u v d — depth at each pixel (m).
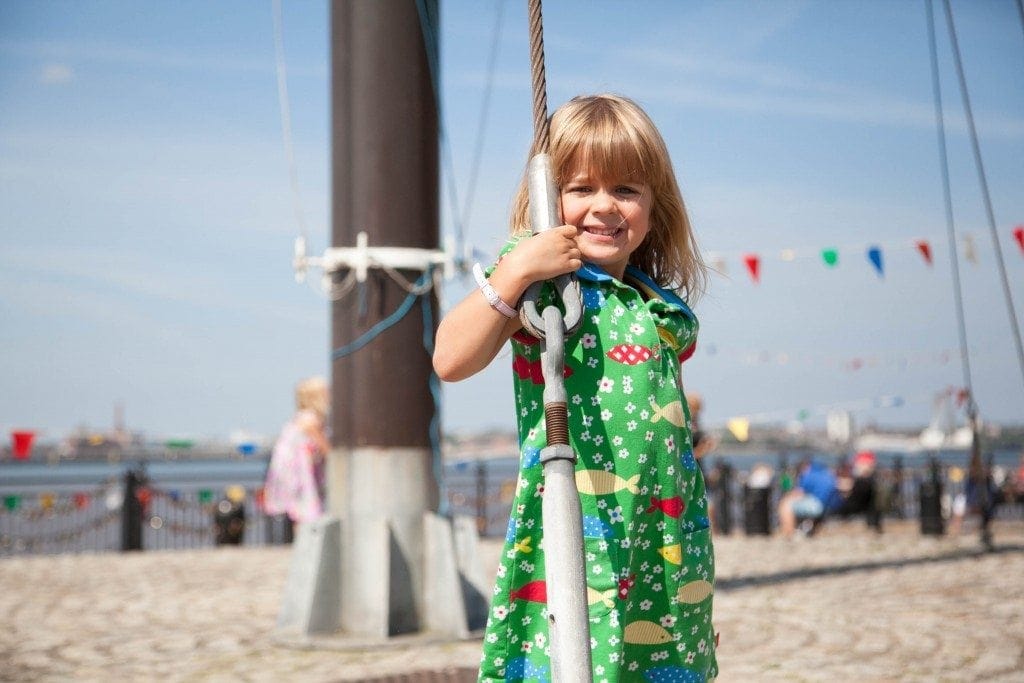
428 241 5.72
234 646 5.75
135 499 12.22
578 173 2.09
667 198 2.25
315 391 9.69
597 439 2.00
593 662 1.93
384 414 5.66
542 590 1.99
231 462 15.99
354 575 5.68
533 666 1.97
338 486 5.77
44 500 12.60
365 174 5.66
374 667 5.09
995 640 5.45
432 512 5.80
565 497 1.79
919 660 5.03
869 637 5.66
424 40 5.77
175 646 5.82
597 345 2.02
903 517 15.41
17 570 9.90
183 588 8.43
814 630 5.93
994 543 10.94
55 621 6.79
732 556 10.24
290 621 5.94
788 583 7.94
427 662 5.16
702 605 2.09
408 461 5.70
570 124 2.11
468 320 1.97
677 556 2.03
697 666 2.07
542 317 1.91
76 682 4.95
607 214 2.09
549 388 1.87
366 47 5.70
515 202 2.29
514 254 1.95
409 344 5.69
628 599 2.01
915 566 8.82
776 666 5.00
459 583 5.68
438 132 5.82
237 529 12.94
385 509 5.68
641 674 2.04
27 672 5.19
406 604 5.70
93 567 10.15
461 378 2.04
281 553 11.52
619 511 1.98
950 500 14.39
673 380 2.09
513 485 14.48
